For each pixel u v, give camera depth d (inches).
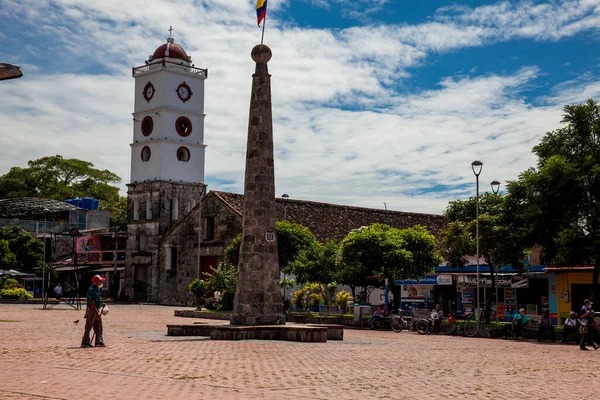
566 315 1432.1
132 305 2308.1
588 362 752.3
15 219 3127.5
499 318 1574.8
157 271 2482.8
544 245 1227.2
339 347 861.8
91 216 3280.0
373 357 739.4
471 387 518.6
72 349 735.7
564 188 1171.9
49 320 1305.4
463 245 1411.2
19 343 804.6
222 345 839.1
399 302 1800.0
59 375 525.0
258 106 1040.8
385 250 1521.9
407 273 1526.8
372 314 1513.3
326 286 1765.5
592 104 1232.2
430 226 2425.0
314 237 1973.4
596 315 1188.5
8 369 558.3
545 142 1267.2
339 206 2319.1
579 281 1419.8
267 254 1017.5
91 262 2783.0
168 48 2682.1
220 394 447.8
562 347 995.3
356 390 486.0
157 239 2500.0
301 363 654.5
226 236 2188.7
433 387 512.4
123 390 454.9
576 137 1235.2
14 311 1659.7
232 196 2274.9
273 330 957.2
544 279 1504.7
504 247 1277.1
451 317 1295.5
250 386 488.7
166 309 2010.3
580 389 525.7
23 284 2719.0
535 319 1348.4
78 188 3993.6
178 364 616.4
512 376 600.4
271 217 1029.8
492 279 1421.0
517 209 1273.4
